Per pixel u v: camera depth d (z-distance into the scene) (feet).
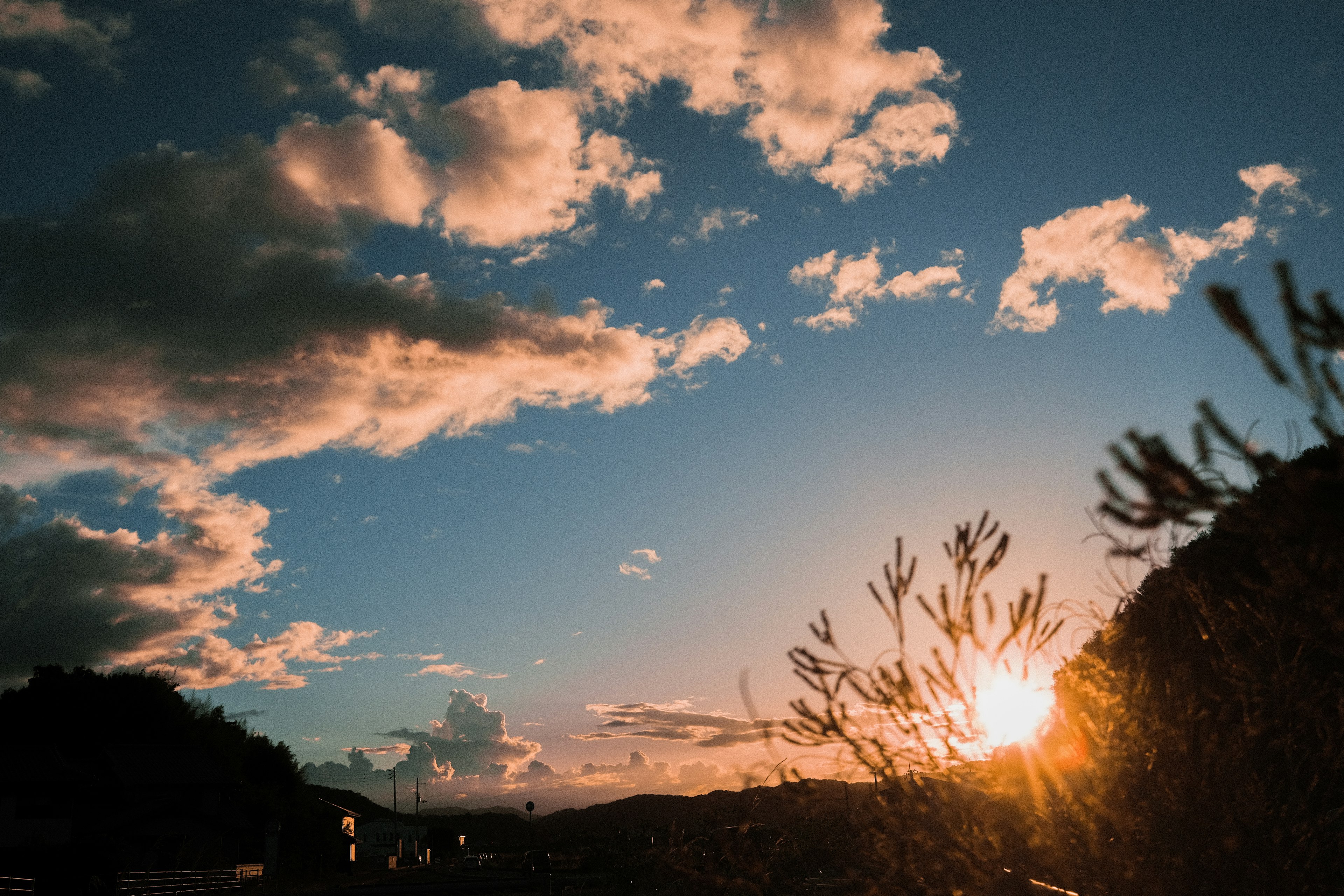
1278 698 11.46
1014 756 12.26
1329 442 6.31
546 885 47.96
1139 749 12.20
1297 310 6.38
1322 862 11.37
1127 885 11.73
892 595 11.98
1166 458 6.79
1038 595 11.31
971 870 11.93
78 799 131.85
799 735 12.53
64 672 179.22
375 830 297.74
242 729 211.61
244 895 113.80
